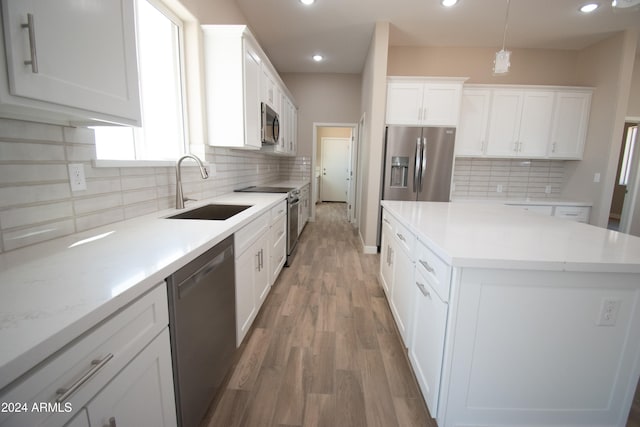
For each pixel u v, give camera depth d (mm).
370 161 3590
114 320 678
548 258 1014
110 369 673
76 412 587
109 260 902
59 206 1118
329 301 2432
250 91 2416
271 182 4715
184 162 2074
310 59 4562
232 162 2887
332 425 1285
